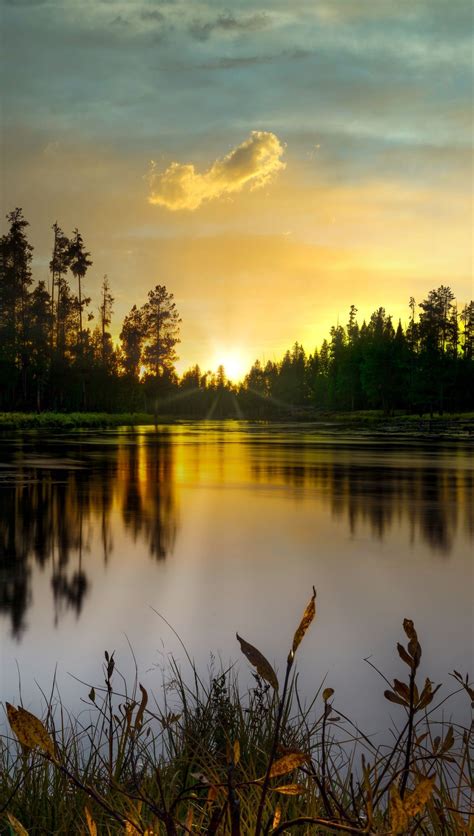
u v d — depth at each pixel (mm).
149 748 3584
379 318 166625
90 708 4887
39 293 96188
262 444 46781
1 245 93938
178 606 8281
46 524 14211
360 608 8203
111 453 35938
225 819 1403
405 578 9742
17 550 11656
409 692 1276
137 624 7520
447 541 12578
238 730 3369
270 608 8211
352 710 5012
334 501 17844
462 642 6883
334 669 6094
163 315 119562
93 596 8727
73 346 101125
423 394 113125
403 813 972
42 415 78688
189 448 41031
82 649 6625
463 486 21312
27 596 8703
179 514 15633
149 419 98938
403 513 15867
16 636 7055
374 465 29359
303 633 1062
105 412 104125
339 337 172875
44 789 2586
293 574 10008
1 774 2775
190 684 5465
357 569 10328
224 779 1988
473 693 1869
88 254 101938
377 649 6695
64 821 2305
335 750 4000
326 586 9305
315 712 4902
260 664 1061
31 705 4996
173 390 129250
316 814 1883
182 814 2191
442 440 54844
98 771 2795
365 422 110000
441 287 129000
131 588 9148
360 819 1456
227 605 8312
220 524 14344
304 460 32125
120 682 5609
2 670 5980
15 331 93938
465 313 137375
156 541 12508
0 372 89812
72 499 17984
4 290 93750
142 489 20156
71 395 101375
